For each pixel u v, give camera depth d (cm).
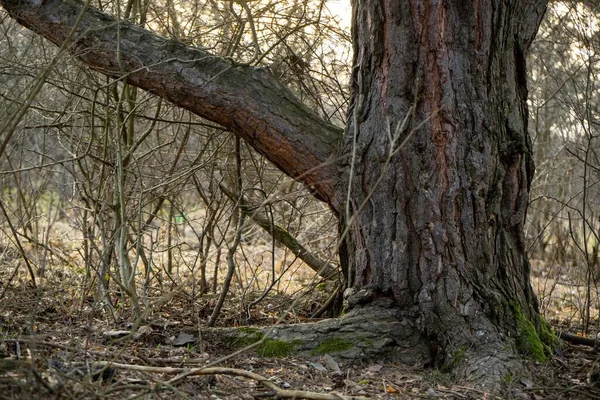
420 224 413
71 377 291
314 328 413
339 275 514
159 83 440
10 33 604
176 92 438
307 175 439
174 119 587
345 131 438
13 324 421
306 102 669
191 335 422
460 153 414
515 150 435
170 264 636
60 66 554
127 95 545
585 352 466
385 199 420
